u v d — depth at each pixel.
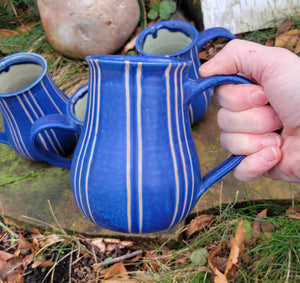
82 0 1.93
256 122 0.78
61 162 1.12
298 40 1.81
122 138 0.73
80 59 2.14
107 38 2.02
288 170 0.89
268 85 0.76
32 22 2.50
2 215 1.39
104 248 1.31
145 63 0.67
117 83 0.69
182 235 1.29
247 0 1.94
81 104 1.11
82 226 1.32
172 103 0.73
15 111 1.28
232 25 1.98
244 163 0.83
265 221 1.30
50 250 1.34
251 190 1.32
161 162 0.74
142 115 0.71
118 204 0.76
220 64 0.78
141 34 1.42
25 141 1.36
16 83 1.43
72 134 1.42
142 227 0.80
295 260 1.21
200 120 1.57
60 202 1.39
